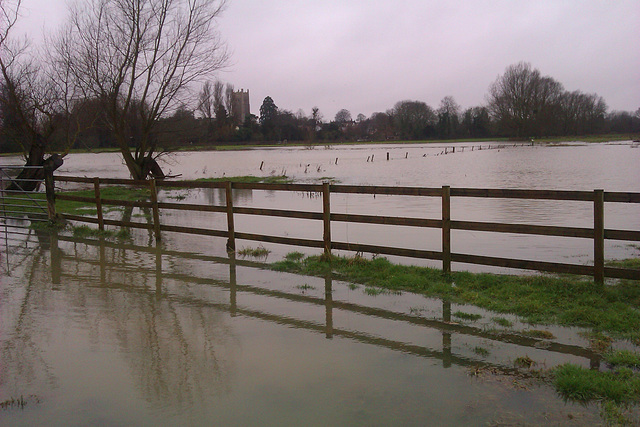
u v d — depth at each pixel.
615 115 148.25
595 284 6.34
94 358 4.70
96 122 27.56
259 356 4.72
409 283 7.09
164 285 7.23
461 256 7.27
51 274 7.89
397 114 147.00
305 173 37.28
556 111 112.75
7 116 22.67
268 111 151.50
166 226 10.44
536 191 6.62
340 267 8.07
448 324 5.54
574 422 3.54
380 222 7.87
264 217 15.32
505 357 4.64
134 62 24.81
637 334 4.99
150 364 4.56
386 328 5.44
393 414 3.68
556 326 5.39
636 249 9.77
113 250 9.81
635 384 4.01
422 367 4.46
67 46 24.05
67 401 3.94
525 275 7.43
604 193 6.16
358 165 47.88
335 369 4.43
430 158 58.56
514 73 110.31
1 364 4.59
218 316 5.87
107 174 35.62
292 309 6.12
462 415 3.65
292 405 3.82
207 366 4.52
